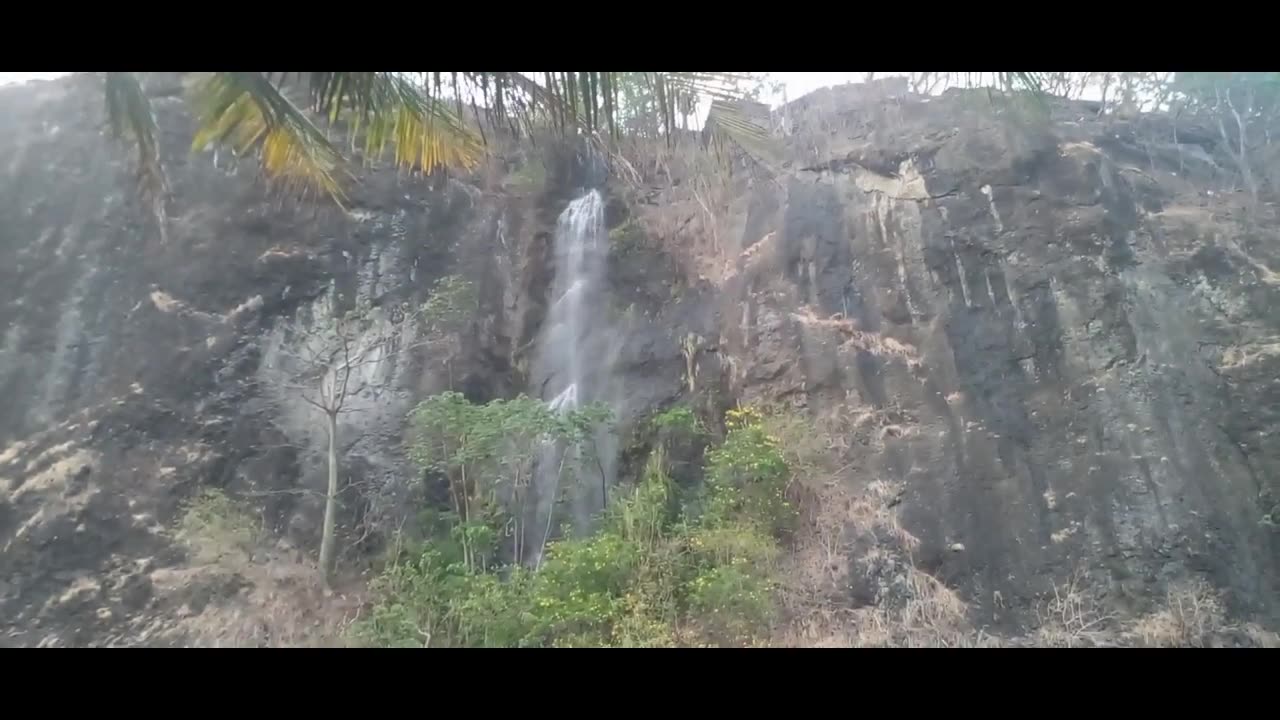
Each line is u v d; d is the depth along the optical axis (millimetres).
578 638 7227
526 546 10148
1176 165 12961
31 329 11062
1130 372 10148
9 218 11688
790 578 8859
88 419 10555
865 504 9977
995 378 10750
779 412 11398
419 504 10688
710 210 14656
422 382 12219
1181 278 10844
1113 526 9180
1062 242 11367
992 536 9445
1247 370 9812
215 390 11266
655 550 8812
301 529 10453
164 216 11938
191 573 9398
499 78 3613
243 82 3607
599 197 15125
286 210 12594
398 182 13570
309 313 12211
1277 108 13133
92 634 8602
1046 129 12594
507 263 14188
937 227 12305
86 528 9680
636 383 12789
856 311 12203
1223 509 9000
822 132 14375
